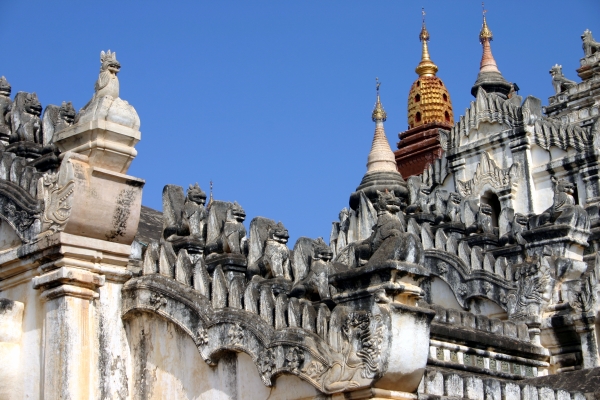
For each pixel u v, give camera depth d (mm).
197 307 15680
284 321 14703
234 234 21094
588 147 34531
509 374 22875
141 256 17141
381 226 14711
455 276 27109
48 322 15977
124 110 16156
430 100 56031
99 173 15922
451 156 38344
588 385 19203
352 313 13703
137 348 16516
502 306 25938
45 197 16312
